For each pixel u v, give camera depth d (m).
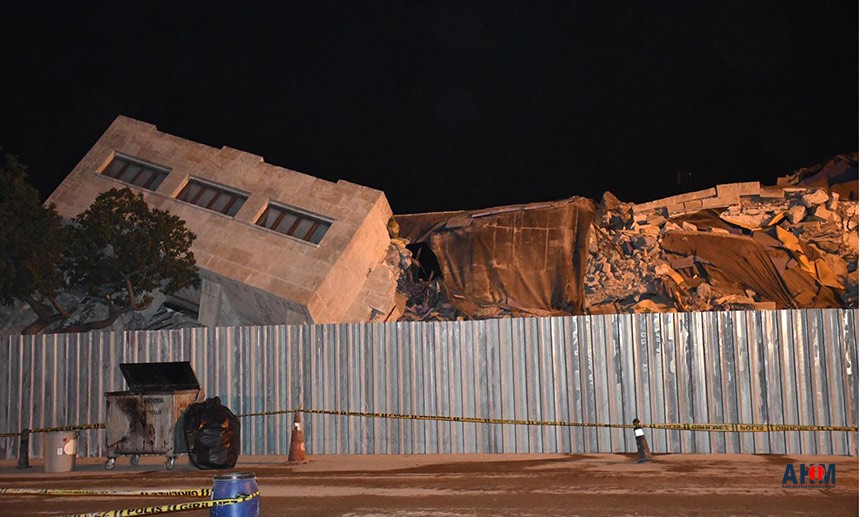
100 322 24.78
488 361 13.05
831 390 11.94
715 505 7.89
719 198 26.83
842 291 23.23
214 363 13.95
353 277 23.91
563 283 24.19
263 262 23.62
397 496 8.97
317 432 13.42
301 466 12.02
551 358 12.86
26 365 14.52
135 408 12.50
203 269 24.02
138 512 6.45
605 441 12.53
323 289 22.92
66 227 25.39
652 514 7.51
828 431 11.89
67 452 12.45
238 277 23.48
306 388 13.59
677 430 12.33
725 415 12.18
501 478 10.13
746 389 12.17
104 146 27.20
